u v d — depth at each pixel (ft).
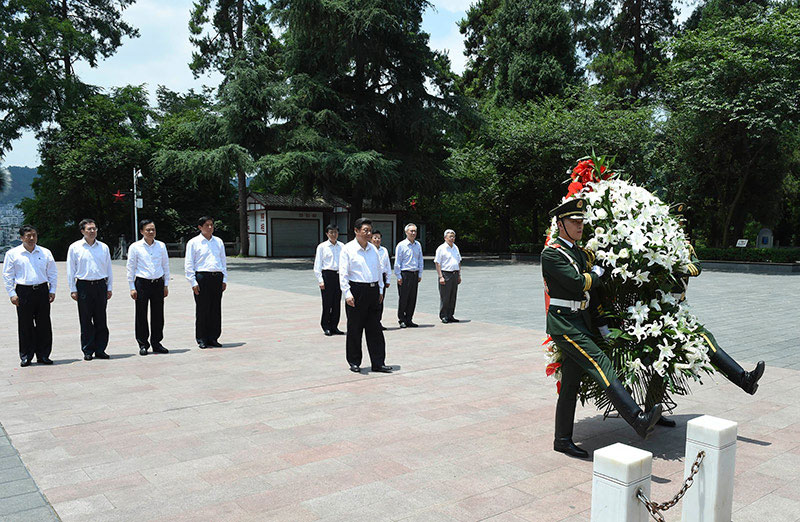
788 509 11.70
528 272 80.33
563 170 99.40
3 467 13.73
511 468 13.74
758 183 87.25
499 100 117.50
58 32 116.78
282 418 17.47
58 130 122.31
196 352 27.45
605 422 17.34
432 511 11.55
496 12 126.21
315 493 12.35
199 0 112.47
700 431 10.50
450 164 98.43
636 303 14.96
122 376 22.70
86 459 14.23
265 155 82.89
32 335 24.57
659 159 92.99
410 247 34.58
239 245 128.06
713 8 103.14
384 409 18.38
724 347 28.40
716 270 83.20
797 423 17.20
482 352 27.35
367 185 85.35
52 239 131.85
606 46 118.73
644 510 9.33
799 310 41.78
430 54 93.56
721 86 76.64
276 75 88.94
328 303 32.27
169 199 131.54
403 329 34.09
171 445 15.17
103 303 25.98
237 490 12.48
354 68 91.86
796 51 72.38
